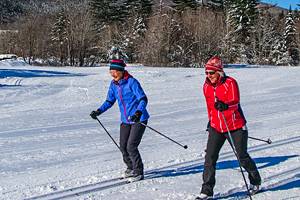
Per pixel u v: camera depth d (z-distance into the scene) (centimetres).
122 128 602
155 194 546
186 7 6481
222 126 501
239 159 518
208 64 488
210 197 512
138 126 586
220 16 5609
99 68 4297
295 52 6612
